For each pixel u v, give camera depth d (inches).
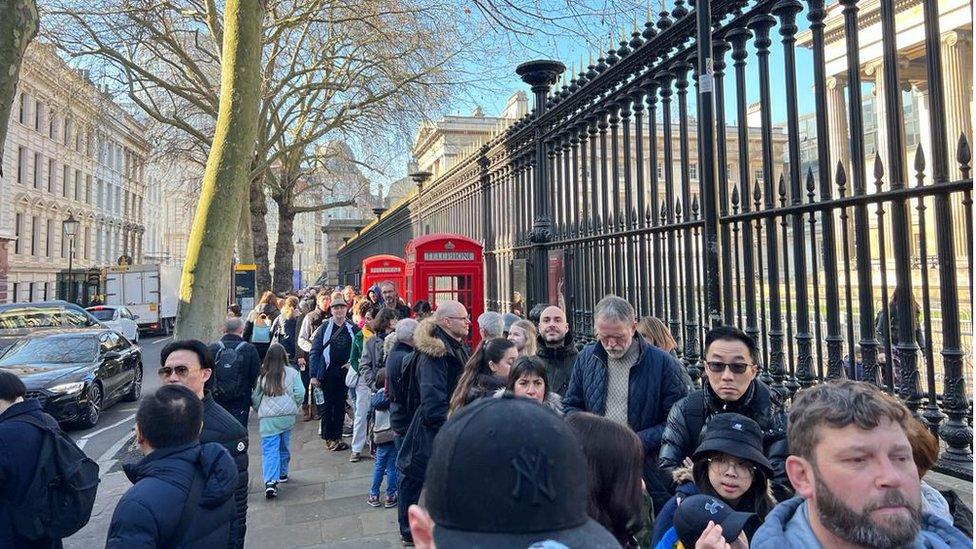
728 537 72.9
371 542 181.3
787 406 129.5
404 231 595.2
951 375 99.9
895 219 108.9
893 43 108.7
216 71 793.6
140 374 494.6
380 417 214.8
